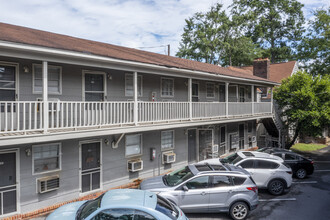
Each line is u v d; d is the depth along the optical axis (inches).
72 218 205.3
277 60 1747.0
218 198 292.0
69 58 297.0
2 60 296.7
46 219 214.1
